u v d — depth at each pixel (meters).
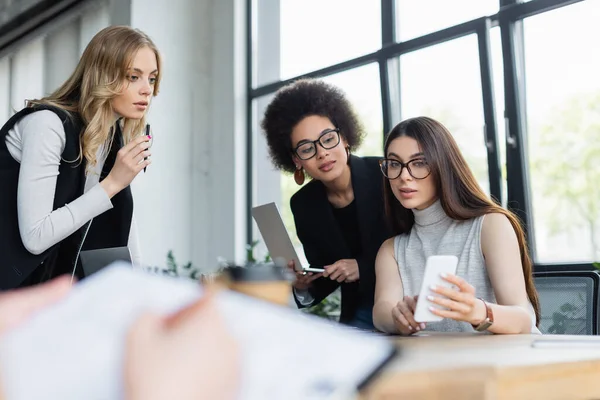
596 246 3.24
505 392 0.51
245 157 5.27
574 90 3.37
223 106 5.32
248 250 4.64
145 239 4.86
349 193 2.38
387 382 0.43
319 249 2.42
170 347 0.23
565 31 3.42
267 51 5.23
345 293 2.32
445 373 0.47
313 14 4.89
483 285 1.68
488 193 3.66
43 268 1.92
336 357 0.30
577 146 3.34
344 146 2.38
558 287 2.00
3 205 1.80
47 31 6.08
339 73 4.65
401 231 1.92
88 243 2.03
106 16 5.49
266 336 0.30
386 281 1.83
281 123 2.40
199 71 5.36
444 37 3.95
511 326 1.33
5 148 1.86
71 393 0.23
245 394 0.26
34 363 0.25
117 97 1.99
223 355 0.24
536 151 3.51
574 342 0.92
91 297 0.29
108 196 1.90
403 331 1.36
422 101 4.09
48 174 1.81
